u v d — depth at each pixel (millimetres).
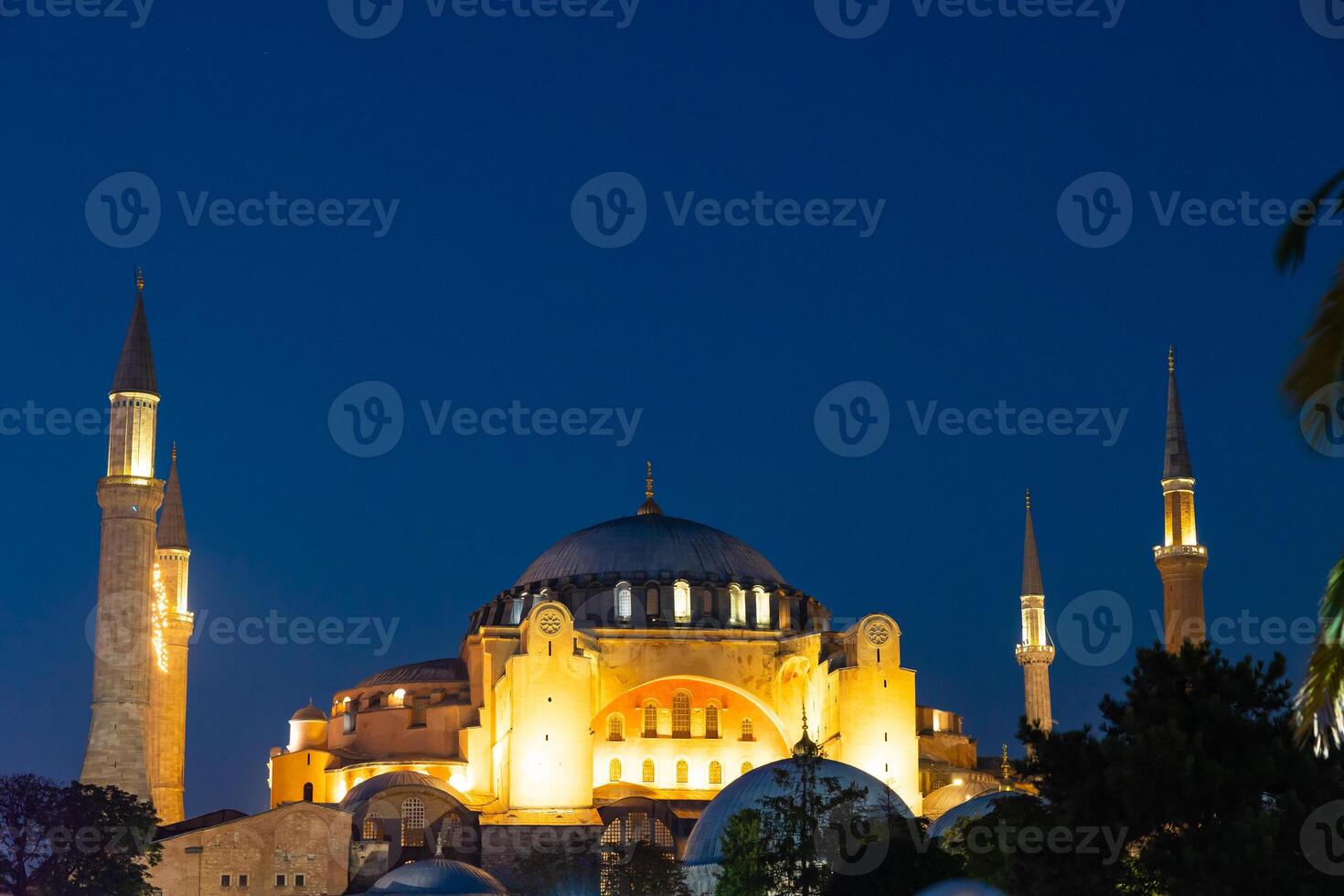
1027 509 149875
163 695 138625
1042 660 145250
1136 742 60156
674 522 146500
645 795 129625
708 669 134375
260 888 115750
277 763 137500
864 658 129000
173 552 142875
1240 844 56812
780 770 93688
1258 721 61969
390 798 122062
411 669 143750
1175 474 126188
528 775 124312
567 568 142625
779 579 145500
